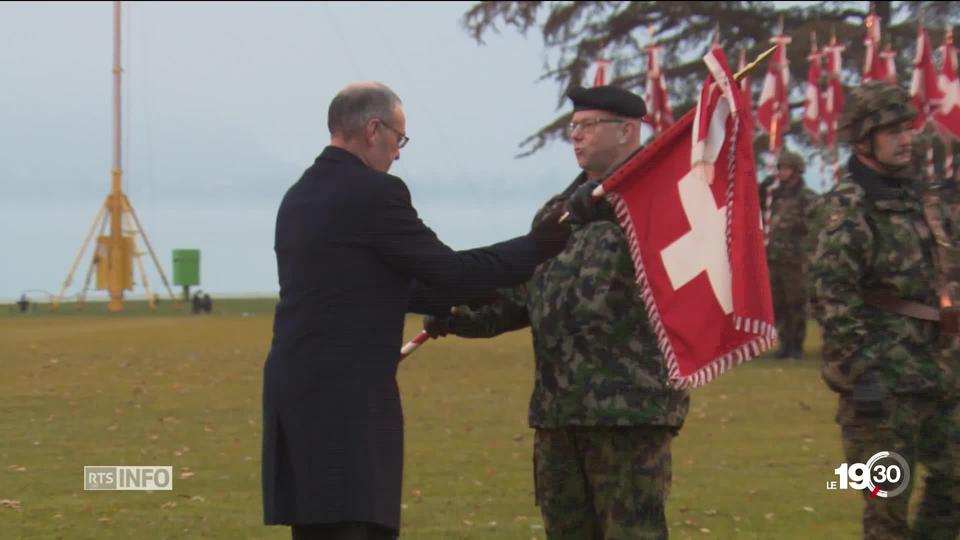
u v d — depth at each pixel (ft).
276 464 20.84
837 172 97.86
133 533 31.78
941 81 86.07
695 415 50.80
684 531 32.22
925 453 25.29
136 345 80.89
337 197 20.77
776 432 46.75
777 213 71.82
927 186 25.25
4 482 37.60
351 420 20.47
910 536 25.75
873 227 24.52
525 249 21.65
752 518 33.50
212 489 36.99
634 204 22.06
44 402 53.52
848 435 24.66
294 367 20.61
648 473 22.90
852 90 25.18
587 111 23.40
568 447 23.59
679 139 22.00
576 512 23.80
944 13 132.98
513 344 82.28
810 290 24.95
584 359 22.82
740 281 21.39
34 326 102.73
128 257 136.05
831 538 31.48
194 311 129.70
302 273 20.76
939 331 24.62
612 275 22.68
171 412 51.16
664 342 21.90
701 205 21.71
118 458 41.29
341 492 20.38
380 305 20.84
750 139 21.59
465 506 34.86
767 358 72.69
